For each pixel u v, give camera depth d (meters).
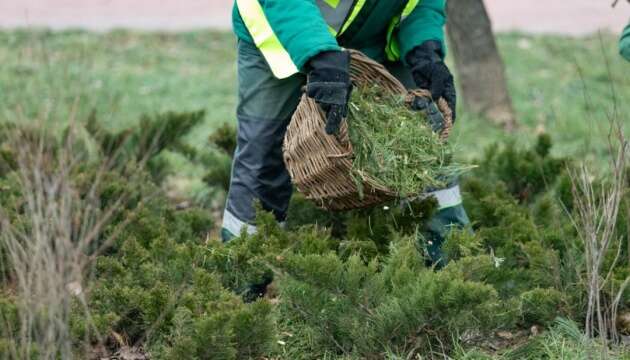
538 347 7.49
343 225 9.67
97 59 22.36
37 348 6.18
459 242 7.95
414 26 8.23
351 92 7.43
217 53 24.77
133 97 19.12
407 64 8.24
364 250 8.23
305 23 7.31
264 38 7.68
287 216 9.65
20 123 7.32
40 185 6.12
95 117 10.91
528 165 10.64
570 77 21.78
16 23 28.09
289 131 7.50
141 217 9.16
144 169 11.14
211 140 11.42
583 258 8.20
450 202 8.59
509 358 7.42
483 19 16.95
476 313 7.09
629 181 9.09
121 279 7.93
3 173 10.50
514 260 8.52
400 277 7.27
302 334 7.68
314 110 7.21
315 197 7.51
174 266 7.98
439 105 8.04
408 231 8.46
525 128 16.97
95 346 7.42
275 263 7.46
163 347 7.02
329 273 7.12
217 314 6.77
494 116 17.02
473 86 17.14
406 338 7.28
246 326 6.86
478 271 7.41
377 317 7.19
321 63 7.18
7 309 6.93
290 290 7.29
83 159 10.34
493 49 17.09
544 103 19.09
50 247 6.06
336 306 7.31
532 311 7.79
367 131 7.48
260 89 8.20
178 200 12.02
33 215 5.99
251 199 8.43
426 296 6.96
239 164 8.45
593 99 19.27
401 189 7.44
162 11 31.11
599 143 14.70
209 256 8.12
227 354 6.81
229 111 18.45
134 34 26.31
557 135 16.06
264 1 7.61
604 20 29.84
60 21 28.80
